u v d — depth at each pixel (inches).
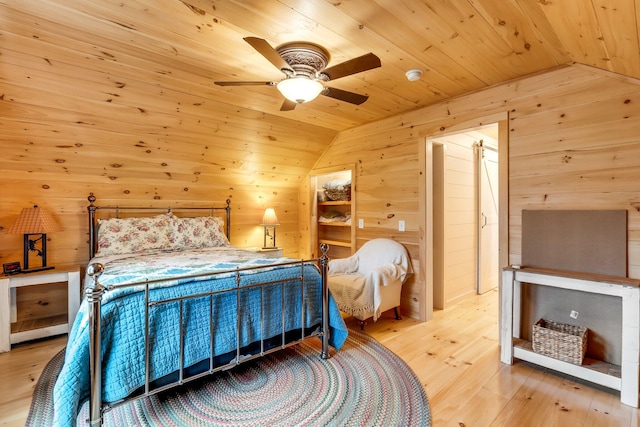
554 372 85.2
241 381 80.4
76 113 102.6
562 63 87.0
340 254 182.9
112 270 86.6
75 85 94.3
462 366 88.7
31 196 113.1
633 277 77.1
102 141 114.9
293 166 173.8
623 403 71.1
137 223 127.4
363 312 110.9
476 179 160.6
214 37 75.8
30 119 98.3
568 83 87.7
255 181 170.6
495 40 74.5
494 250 175.8
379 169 140.6
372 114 133.5
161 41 77.7
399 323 122.4
